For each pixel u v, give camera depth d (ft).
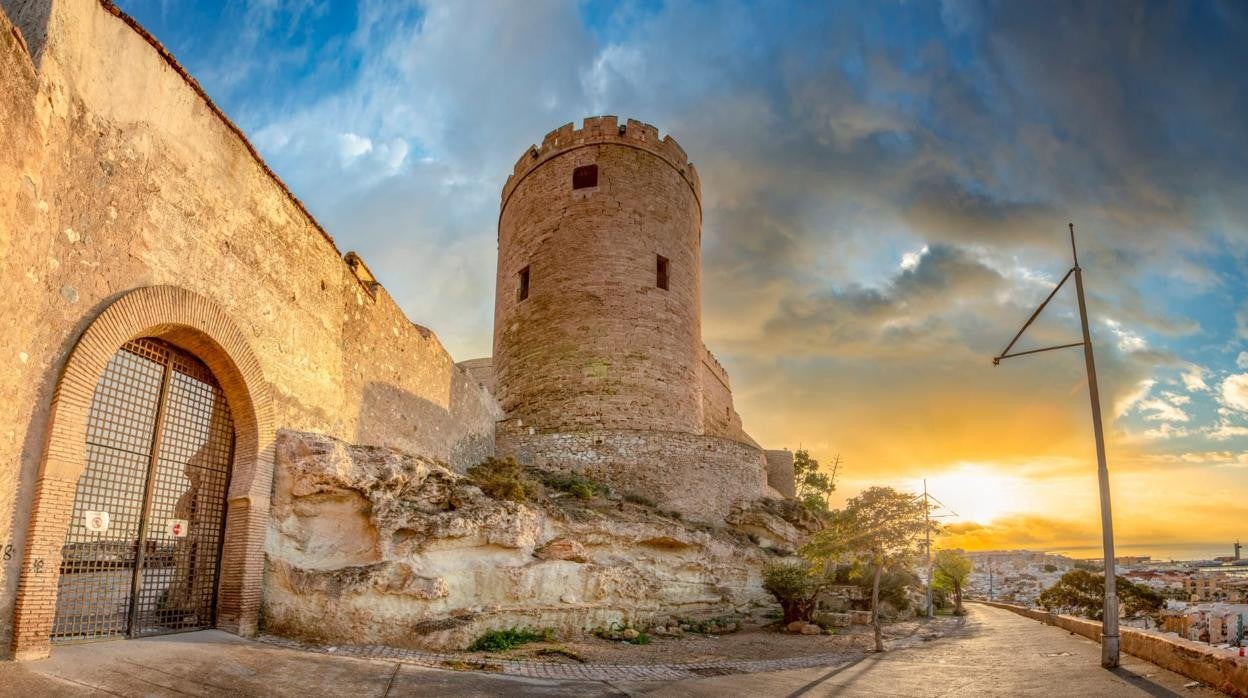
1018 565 637.71
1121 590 194.59
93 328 28.17
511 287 107.96
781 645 61.93
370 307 54.44
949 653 61.00
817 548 74.74
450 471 52.85
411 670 33.81
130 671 26.35
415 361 62.75
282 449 40.86
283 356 42.16
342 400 49.29
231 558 37.22
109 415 32.32
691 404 101.24
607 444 87.20
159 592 34.81
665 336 99.76
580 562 57.21
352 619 39.50
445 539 46.39
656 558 68.64
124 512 32.65
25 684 22.71
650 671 42.83
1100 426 50.55
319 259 47.19
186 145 34.78
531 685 34.14
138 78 31.76
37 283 25.85
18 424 25.07
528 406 97.04
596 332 96.68
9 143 23.59
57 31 26.73
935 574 180.04
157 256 32.48
